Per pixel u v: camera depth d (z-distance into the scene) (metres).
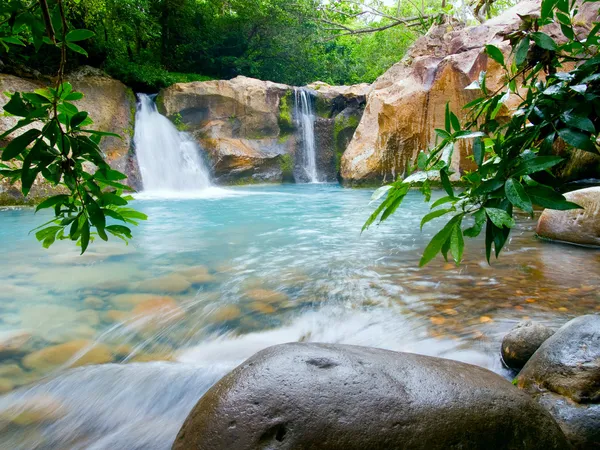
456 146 8.80
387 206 0.97
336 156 15.16
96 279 4.35
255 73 18.52
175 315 3.47
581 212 5.34
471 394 1.61
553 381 2.08
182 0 16.50
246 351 2.90
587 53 1.05
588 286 3.78
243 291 3.97
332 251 5.41
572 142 0.86
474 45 11.41
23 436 2.18
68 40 0.99
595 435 1.82
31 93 0.95
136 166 11.70
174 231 6.82
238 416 1.54
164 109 13.20
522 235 5.88
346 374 1.64
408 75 12.53
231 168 13.38
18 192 8.87
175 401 2.44
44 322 3.35
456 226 0.89
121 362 2.80
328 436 1.46
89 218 1.09
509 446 1.52
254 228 7.03
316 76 21.84
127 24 14.53
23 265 4.86
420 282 4.05
